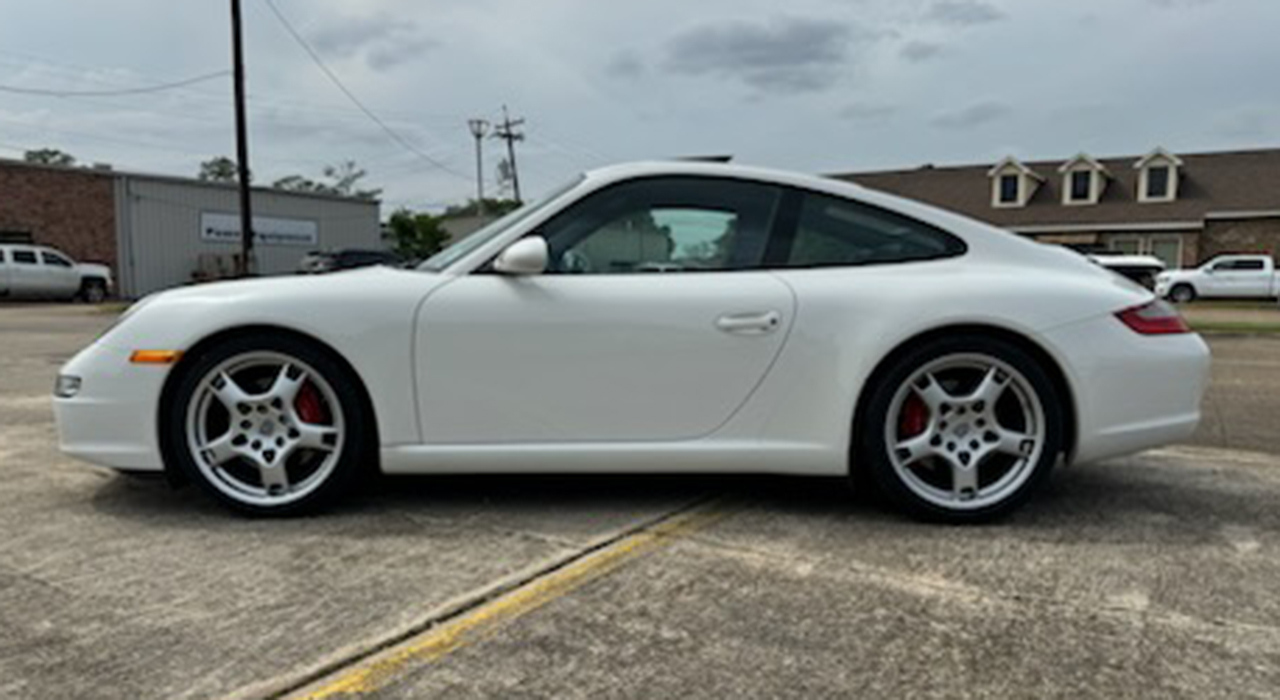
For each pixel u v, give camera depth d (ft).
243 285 10.01
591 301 9.61
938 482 9.91
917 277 9.84
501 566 8.36
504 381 9.64
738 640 6.82
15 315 59.72
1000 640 6.81
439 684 6.15
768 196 10.20
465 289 9.71
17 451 13.25
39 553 8.68
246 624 7.07
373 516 9.91
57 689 6.05
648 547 8.90
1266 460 13.01
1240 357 30.94
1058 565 8.43
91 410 9.67
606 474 11.25
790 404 9.72
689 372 9.64
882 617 7.23
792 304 9.64
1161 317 9.93
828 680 6.21
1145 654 6.58
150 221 95.04
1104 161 109.50
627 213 10.11
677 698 5.98
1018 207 106.22
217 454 9.77
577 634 6.91
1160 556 8.68
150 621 7.12
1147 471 12.26
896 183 116.67
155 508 10.22
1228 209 96.32
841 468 9.77
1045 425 9.61
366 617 7.21
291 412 9.75
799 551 8.80
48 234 87.51
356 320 9.55
